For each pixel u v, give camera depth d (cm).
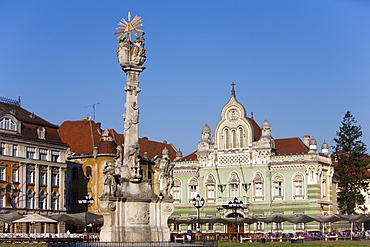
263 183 11706
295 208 11400
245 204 11750
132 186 5497
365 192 13812
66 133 13400
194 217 12188
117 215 5362
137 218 5425
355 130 12938
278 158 11644
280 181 11594
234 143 12025
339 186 12706
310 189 11350
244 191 11850
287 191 11512
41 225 11275
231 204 9981
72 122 13612
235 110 12056
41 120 11769
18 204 10712
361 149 12800
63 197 11694
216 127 12188
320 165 11475
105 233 5300
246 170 11869
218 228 12050
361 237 10344
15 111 11219
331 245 7712
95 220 8731
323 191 11631
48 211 11312
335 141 13075
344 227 12331
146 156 13925
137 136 5588
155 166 13475
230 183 11956
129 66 5625
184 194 12369
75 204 12456
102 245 4741
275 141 12269
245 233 10775
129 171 5509
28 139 11044
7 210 10462
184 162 12469
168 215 5572
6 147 10638
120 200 5378
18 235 8600
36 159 11175
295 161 11475
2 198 10444
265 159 11731
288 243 8631
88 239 8125
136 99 5628
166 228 5538
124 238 5328
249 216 11731
